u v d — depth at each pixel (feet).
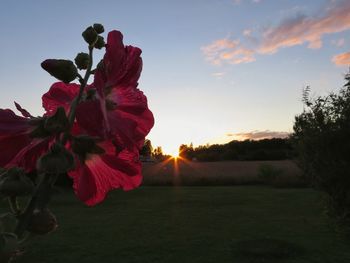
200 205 83.66
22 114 3.36
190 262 39.40
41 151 3.23
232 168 205.26
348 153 47.52
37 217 3.07
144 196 102.27
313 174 50.29
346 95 49.47
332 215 49.83
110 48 3.40
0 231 2.96
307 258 39.47
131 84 3.57
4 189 2.98
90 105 3.13
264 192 113.60
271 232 52.65
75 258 40.93
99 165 3.66
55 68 3.20
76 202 82.89
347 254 40.63
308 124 50.88
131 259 40.93
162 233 53.47
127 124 3.32
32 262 38.99
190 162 248.11
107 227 58.13
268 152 280.92
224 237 50.14
